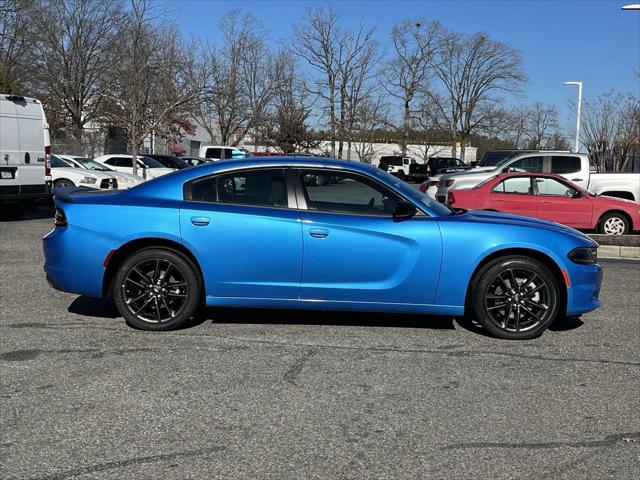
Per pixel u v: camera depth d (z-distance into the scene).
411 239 5.29
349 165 5.54
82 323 5.74
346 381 4.43
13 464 3.23
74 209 5.45
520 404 4.10
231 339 5.35
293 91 37.94
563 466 3.30
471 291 5.47
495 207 12.36
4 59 26.30
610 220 12.47
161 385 4.30
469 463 3.31
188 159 28.06
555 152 14.85
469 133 54.47
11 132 12.52
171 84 23.30
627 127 27.12
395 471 3.22
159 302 5.46
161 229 5.32
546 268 5.41
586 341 5.55
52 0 30.81
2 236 11.06
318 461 3.31
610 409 4.05
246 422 3.76
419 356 5.02
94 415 3.82
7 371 4.51
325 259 5.30
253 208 5.38
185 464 3.25
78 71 32.84
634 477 3.20
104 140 32.56
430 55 48.75
